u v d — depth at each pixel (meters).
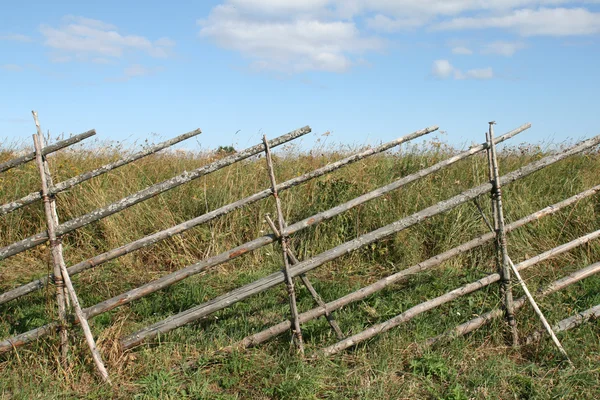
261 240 4.35
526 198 6.97
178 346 4.35
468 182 7.14
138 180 7.33
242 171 7.56
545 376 3.99
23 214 6.89
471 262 6.15
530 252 6.21
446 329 4.56
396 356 4.20
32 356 4.10
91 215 4.17
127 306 5.24
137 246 4.24
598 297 5.05
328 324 4.66
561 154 4.70
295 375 3.89
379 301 5.21
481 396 3.77
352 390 3.82
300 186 7.15
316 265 4.38
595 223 6.36
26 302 5.35
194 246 6.57
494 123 4.58
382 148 4.40
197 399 3.77
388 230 4.55
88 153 8.34
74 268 4.19
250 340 4.27
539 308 4.70
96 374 3.98
